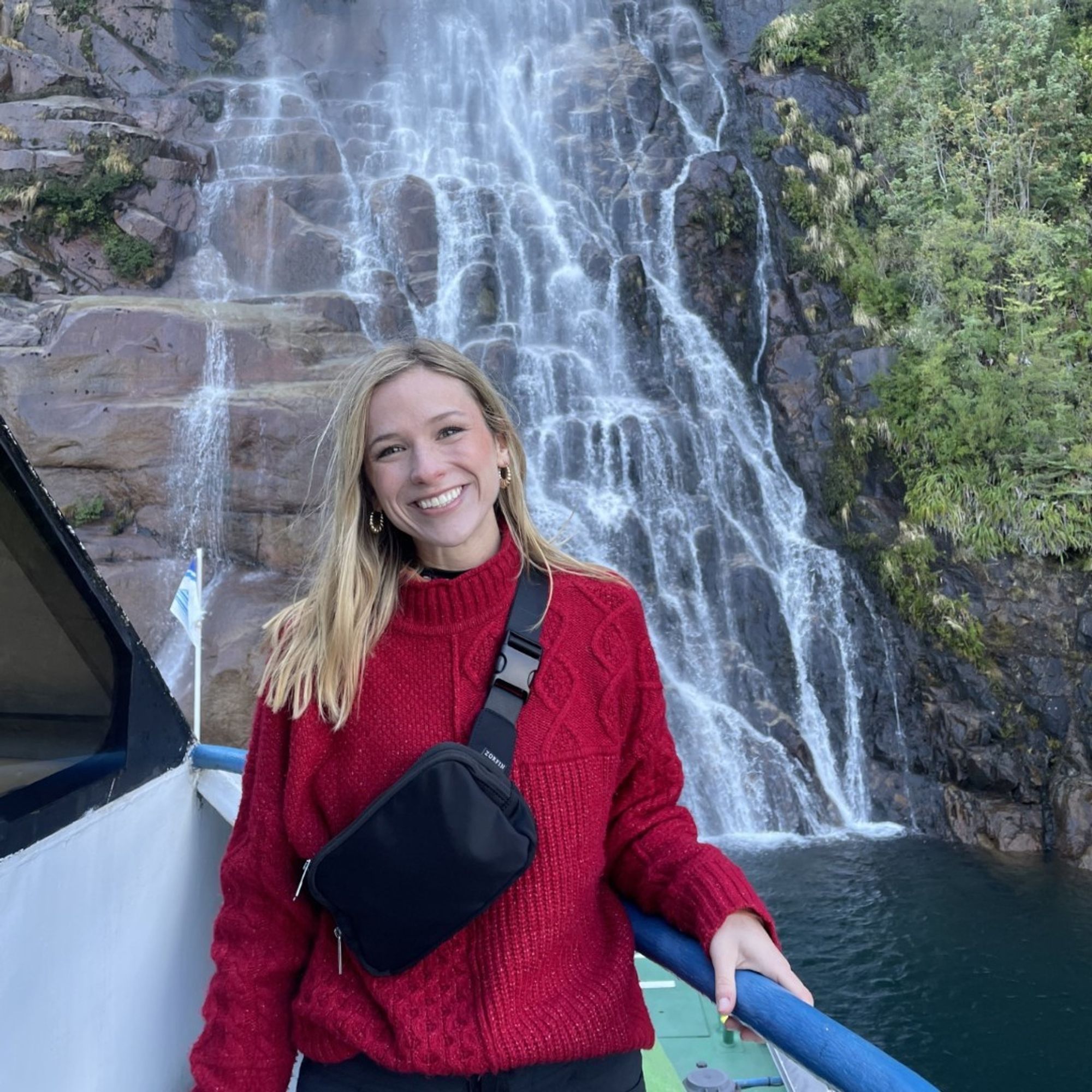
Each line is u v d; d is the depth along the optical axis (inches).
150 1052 89.1
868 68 822.5
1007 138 674.2
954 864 466.3
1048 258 625.0
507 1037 58.9
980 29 739.4
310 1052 63.3
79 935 78.5
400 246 746.8
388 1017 60.4
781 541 644.7
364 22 906.1
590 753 63.4
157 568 559.8
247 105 836.6
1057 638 542.9
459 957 61.2
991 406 577.9
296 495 573.6
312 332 655.1
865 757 568.1
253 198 757.9
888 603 597.0
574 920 62.1
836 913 405.7
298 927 66.2
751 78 834.8
